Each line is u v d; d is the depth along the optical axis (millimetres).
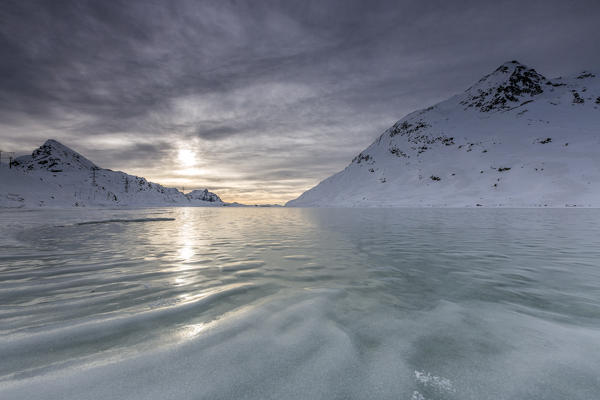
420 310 2412
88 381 1340
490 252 5543
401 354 1665
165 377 1392
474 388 1363
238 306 2436
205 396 1274
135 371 1430
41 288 2965
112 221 14391
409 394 1319
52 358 1532
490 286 3172
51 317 2131
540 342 1815
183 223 14695
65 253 5250
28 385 1296
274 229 11023
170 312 2273
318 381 1398
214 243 6930
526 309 2449
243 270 3945
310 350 1682
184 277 3518
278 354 1628
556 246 6324
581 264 4391
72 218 15547
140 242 6977
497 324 2109
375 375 1455
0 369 1418
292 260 4707
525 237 8016
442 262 4551
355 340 1833
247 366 1506
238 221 16625
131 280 3344
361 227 11875
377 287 3105
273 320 2119
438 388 1364
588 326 2072
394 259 4801
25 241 6797
